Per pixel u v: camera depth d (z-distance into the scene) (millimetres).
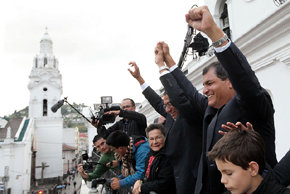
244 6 6191
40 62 41812
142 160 2932
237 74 1502
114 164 4102
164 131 2604
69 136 62188
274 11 3812
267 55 4551
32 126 36438
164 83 2279
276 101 4465
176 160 2332
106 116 3982
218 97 1890
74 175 52250
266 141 1618
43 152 38500
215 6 7668
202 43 4418
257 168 1186
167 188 2404
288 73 4133
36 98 39406
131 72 3598
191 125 2303
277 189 1133
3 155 28594
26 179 30750
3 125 35156
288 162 1271
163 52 2398
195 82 7586
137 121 3945
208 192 1812
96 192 4520
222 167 1244
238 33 6445
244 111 1634
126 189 3584
